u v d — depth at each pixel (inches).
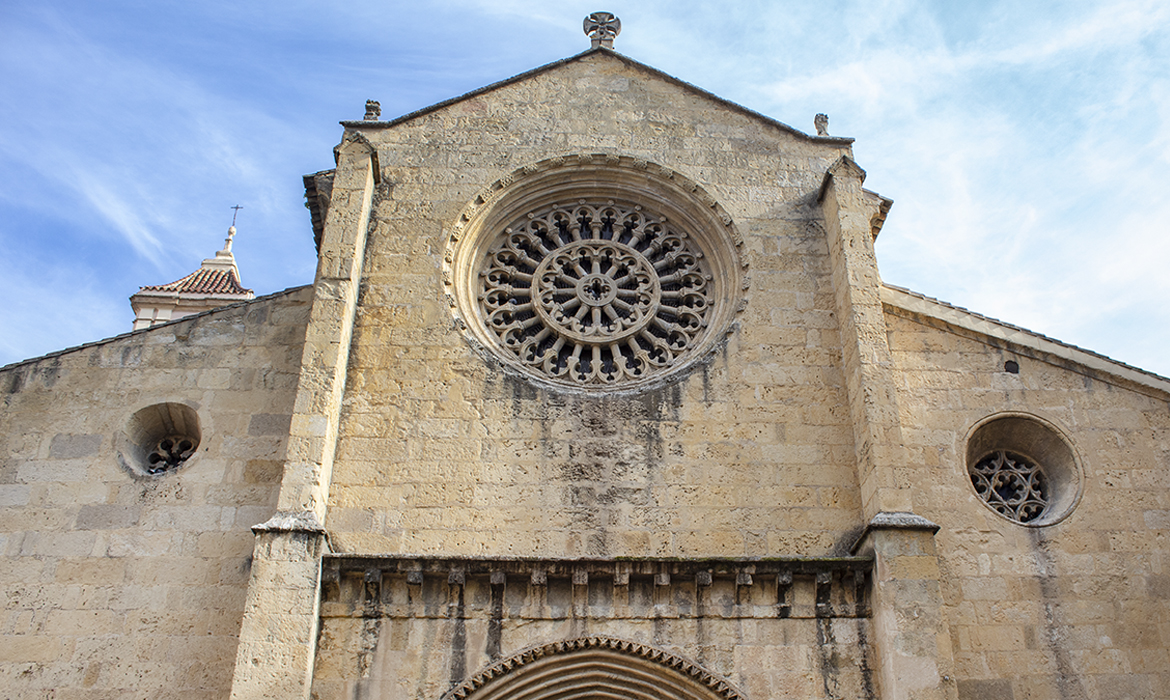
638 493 714.2
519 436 733.9
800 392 765.9
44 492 727.1
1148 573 711.7
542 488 712.4
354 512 695.1
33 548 704.4
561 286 855.7
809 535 701.9
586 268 858.8
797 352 786.2
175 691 660.7
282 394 776.9
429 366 763.4
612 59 937.5
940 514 730.2
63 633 676.1
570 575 661.9
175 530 715.4
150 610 686.5
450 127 892.6
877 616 650.2
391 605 650.8
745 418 750.5
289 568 634.2
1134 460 757.3
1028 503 758.5
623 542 694.5
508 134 892.0
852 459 734.5
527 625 651.5
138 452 767.1
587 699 642.8
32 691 657.0
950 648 625.6
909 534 663.1
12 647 669.3
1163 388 783.1
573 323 814.5
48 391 768.3
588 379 783.7
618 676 644.1
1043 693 666.8
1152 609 698.2
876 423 711.7
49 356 781.9
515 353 802.2
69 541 708.7
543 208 883.4
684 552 692.1
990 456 785.6
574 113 905.5
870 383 731.4
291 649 610.2
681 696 641.6
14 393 765.3
